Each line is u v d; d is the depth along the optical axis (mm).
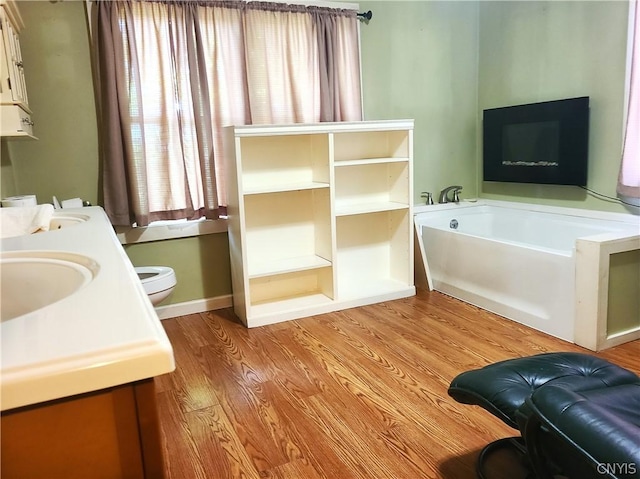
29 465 525
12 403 491
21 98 2320
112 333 574
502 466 1687
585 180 3348
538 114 3584
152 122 3055
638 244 2559
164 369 555
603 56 3191
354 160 3463
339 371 2439
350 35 3537
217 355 2689
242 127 2900
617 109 3137
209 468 1735
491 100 4121
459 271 3443
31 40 2838
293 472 1699
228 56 3162
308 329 3027
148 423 566
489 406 1451
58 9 2873
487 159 4125
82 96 2980
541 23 3602
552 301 2744
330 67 3443
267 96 3275
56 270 1013
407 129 3402
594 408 1070
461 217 3961
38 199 2957
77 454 543
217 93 3166
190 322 3242
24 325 605
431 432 1900
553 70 3551
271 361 2588
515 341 2709
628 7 3018
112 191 3000
